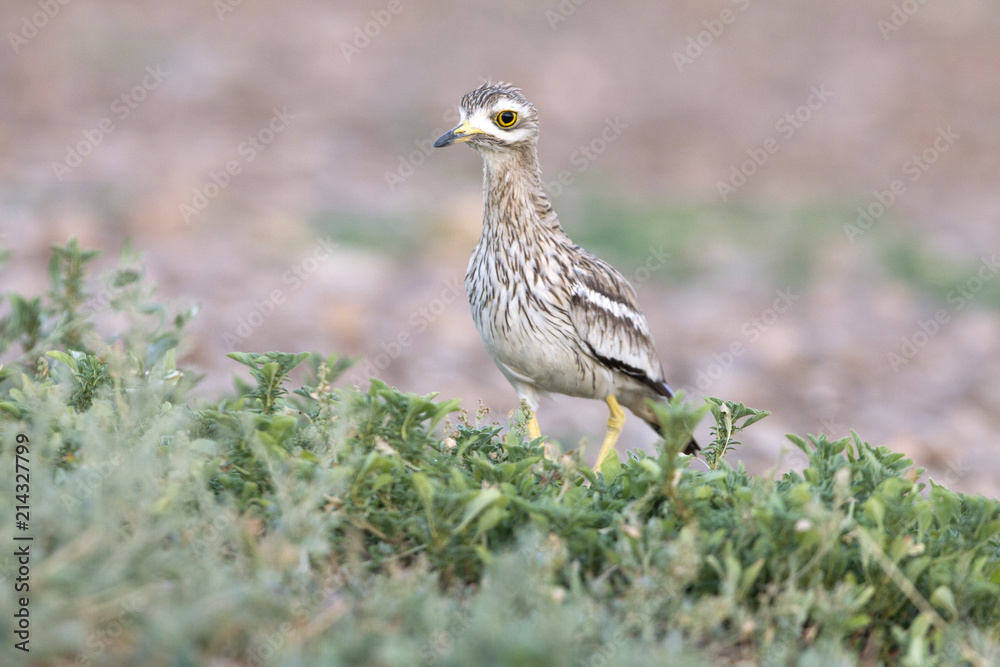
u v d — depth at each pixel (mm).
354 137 26266
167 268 16297
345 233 19844
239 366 12359
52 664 4246
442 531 5309
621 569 5270
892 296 19797
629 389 9758
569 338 8891
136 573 4434
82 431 5375
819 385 15391
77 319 7559
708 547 5270
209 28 32750
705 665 4500
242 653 4504
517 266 8680
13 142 22375
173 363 6398
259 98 27875
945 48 38438
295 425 5812
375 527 5539
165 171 21547
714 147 28578
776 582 5129
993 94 34125
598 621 4656
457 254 19922
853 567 5578
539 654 4047
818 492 5742
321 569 5152
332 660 4035
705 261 20656
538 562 4828
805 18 40844
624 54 35312
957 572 5328
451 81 30891
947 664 4816
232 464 5719
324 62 31344
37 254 16125
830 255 21531
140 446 5289
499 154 8680
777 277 20281
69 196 19312
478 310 8953
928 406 15203
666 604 4949
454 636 4484
